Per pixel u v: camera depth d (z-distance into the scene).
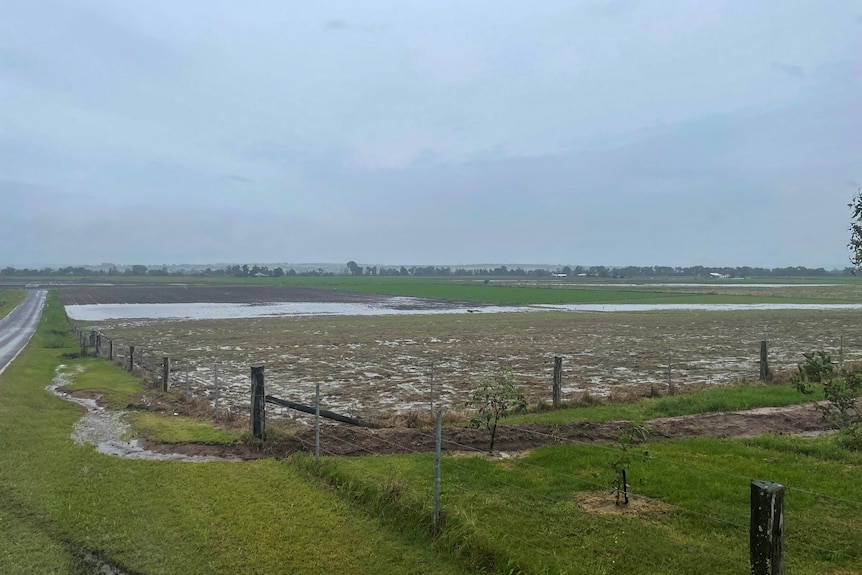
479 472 11.72
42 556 8.38
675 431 15.30
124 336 49.47
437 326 58.03
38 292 132.62
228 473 11.90
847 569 7.73
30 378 25.72
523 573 7.57
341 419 15.04
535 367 31.20
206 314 77.94
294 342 44.53
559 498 10.29
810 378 13.36
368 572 7.97
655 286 172.62
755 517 5.93
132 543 8.78
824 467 11.85
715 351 37.44
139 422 17.09
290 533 9.09
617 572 7.69
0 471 11.85
